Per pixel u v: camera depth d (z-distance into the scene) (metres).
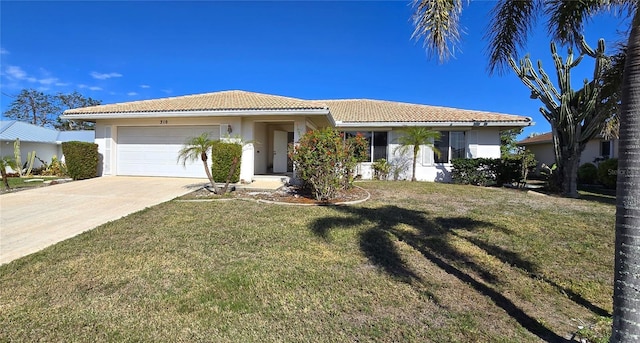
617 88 8.89
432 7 3.53
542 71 12.25
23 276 3.99
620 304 2.14
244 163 12.80
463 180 15.29
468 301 3.46
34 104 42.81
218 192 10.11
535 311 3.27
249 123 12.84
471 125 15.62
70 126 43.72
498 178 15.05
